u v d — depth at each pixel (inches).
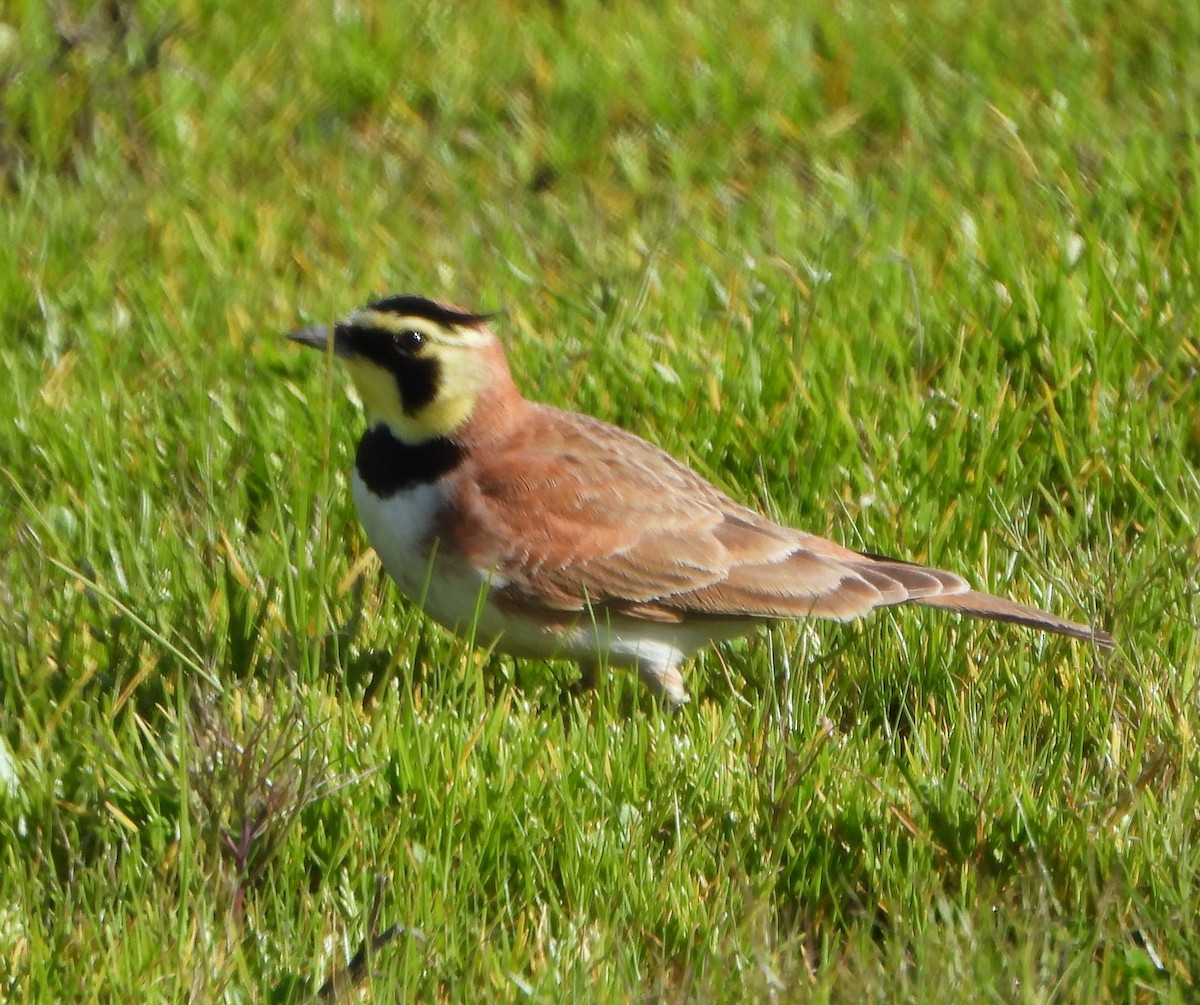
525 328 523.8
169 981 306.8
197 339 527.5
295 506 446.0
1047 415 495.2
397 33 708.7
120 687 389.4
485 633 410.6
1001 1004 295.6
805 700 387.9
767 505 454.9
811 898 343.0
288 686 383.2
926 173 618.5
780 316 528.4
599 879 340.8
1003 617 395.9
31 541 419.5
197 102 669.3
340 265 581.9
